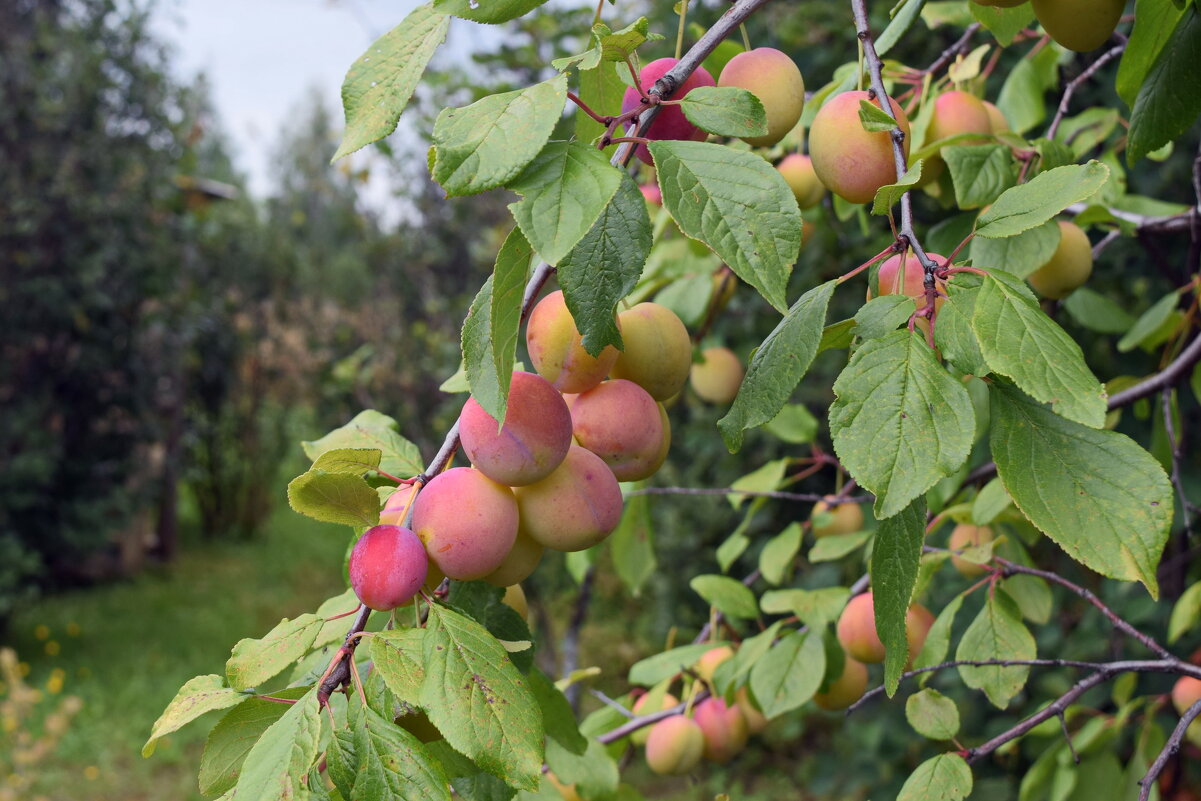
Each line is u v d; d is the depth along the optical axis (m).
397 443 1.30
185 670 8.80
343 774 0.87
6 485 8.61
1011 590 2.05
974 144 1.63
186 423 12.94
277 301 14.55
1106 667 1.53
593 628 8.11
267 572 12.59
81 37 9.34
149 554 12.96
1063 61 2.34
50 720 6.34
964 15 2.25
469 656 0.92
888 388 0.82
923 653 1.71
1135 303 3.60
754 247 0.82
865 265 0.95
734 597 2.25
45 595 10.94
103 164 9.26
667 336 1.20
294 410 15.61
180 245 11.07
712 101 0.95
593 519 1.08
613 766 1.88
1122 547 0.78
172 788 6.64
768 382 0.95
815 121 1.19
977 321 0.82
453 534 1.00
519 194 0.81
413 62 0.91
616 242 0.90
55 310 8.93
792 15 3.67
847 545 2.27
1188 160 3.30
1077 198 0.88
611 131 0.94
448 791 0.86
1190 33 1.21
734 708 2.21
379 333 8.59
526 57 4.73
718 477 4.93
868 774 4.36
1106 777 2.20
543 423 1.02
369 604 0.95
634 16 4.61
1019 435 0.84
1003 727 3.51
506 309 0.89
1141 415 2.39
